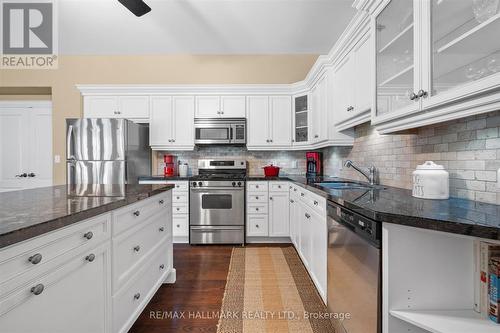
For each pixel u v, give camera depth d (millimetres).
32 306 877
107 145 3438
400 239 1071
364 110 2039
